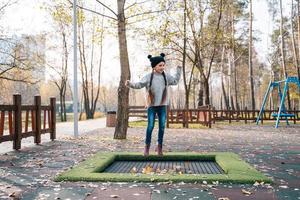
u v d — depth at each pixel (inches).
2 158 288.8
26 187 183.8
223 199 156.6
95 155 280.2
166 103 266.1
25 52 1002.7
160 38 874.8
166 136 506.9
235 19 1446.9
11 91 1443.2
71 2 529.0
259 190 174.2
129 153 286.7
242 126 804.6
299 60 1525.6
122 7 460.4
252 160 275.1
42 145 386.9
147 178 193.9
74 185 186.5
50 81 1533.0
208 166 252.1
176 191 172.4
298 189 176.2
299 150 341.7
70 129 677.9
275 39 1866.4
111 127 751.7
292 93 1599.4
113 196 162.6
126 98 459.2
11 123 343.3
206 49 1167.0
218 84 2501.2
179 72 269.3
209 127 727.1
